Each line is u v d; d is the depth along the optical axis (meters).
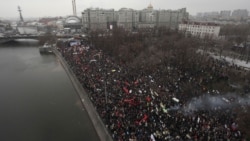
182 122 52.28
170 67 103.44
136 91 71.31
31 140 58.00
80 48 160.88
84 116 69.56
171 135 47.78
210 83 82.31
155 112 57.03
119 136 48.81
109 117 56.41
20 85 102.56
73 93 90.31
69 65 118.00
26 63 148.50
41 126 64.69
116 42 154.25
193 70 97.75
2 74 122.19
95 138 57.72
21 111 74.69
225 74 92.31
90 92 74.00
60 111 73.81
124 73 92.12
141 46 140.75
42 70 129.12
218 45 164.62
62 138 58.38
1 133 61.59
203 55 120.12
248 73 91.69
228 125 51.59
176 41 155.25
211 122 52.34
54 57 167.50
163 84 78.88
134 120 53.62
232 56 142.50
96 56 130.62
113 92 70.38
